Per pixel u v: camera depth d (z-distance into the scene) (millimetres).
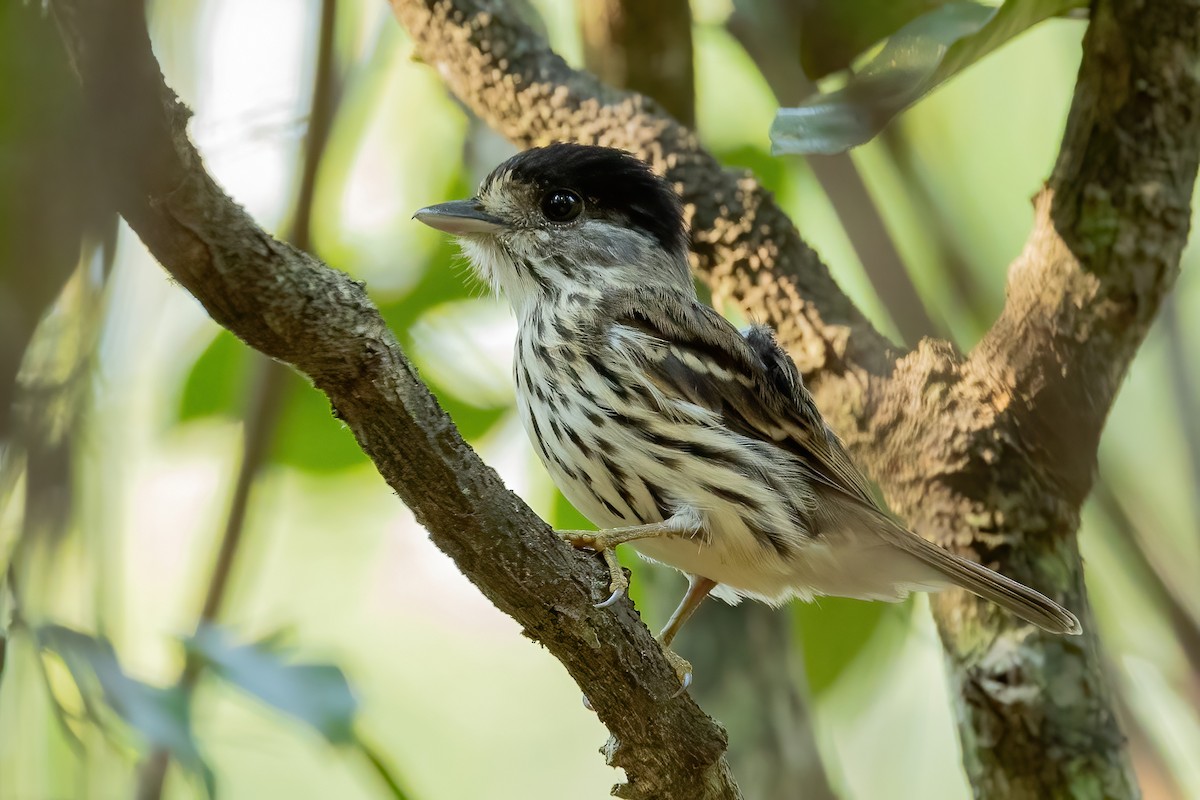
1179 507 9617
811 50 8320
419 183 10469
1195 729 8789
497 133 9711
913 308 8305
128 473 9617
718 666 9125
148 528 10883
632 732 6121
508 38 8719
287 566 11344
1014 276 7305
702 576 7707
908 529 7555
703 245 8297
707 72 10836
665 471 7391
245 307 4711
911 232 10164
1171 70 6859
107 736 5875
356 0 10039
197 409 9727
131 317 8477
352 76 9961
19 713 6801
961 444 7277
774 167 10367
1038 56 10797
